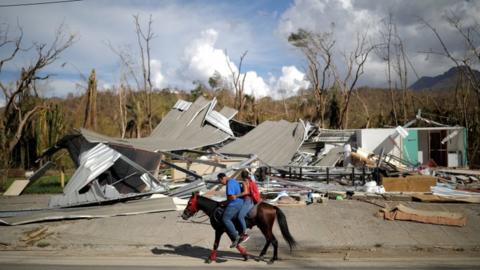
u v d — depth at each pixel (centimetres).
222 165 1959
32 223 1438
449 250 1130
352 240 1213
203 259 1058
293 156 2327
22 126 3353
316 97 4459
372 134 2798
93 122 3791
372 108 5525
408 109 4466
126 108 4644
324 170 2184
